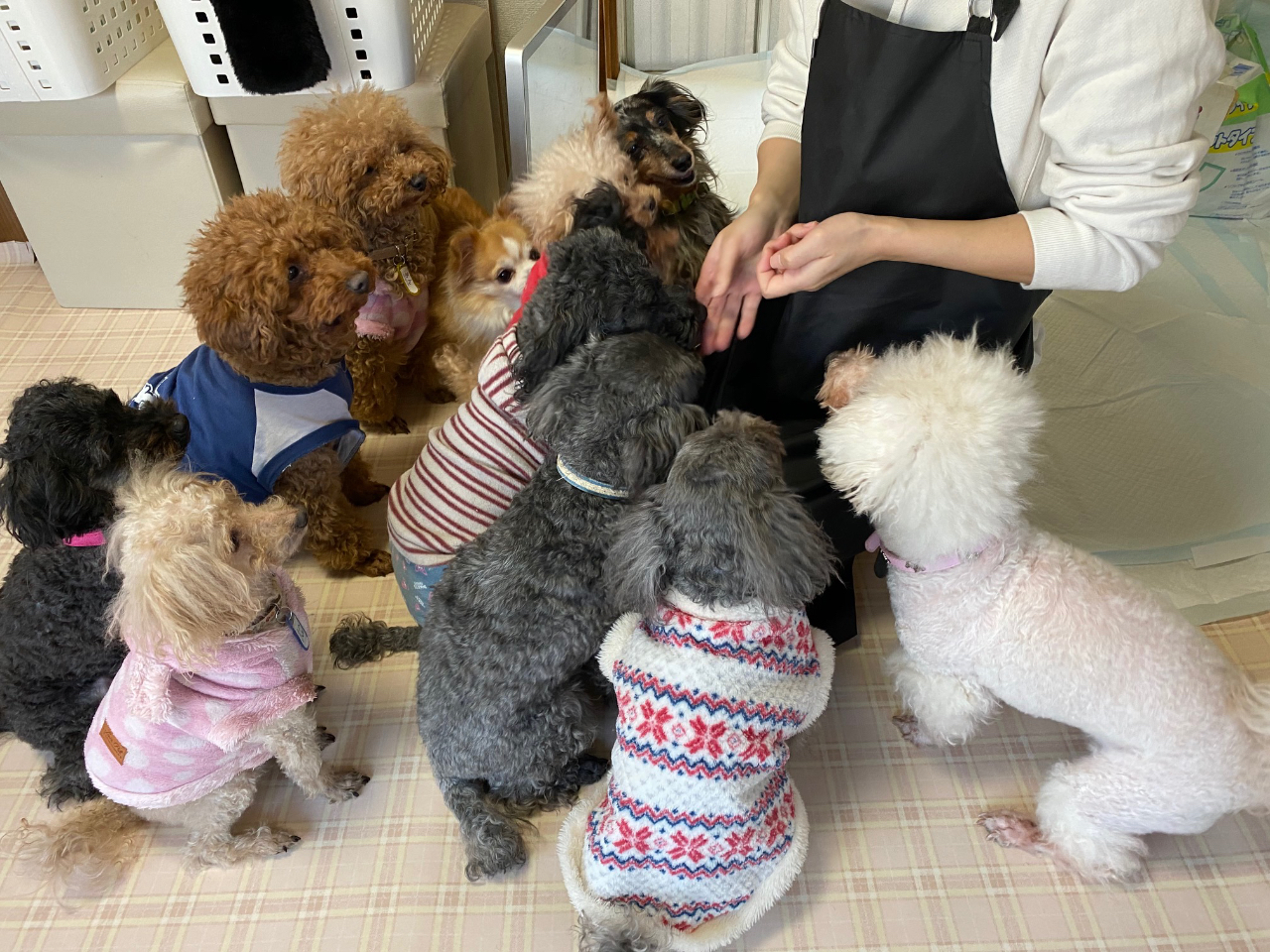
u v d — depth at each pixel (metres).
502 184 3.37
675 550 1.29
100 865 1.53
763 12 2.90
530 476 1.73
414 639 1.88
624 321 1.47
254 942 1.51
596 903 1.33
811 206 1.50
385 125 2.07
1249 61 2.04
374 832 1.65
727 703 1.28
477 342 2.37
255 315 1.70
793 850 1.40
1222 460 2.16
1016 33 1.24
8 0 2.13
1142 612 1.35
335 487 2.06
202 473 1.58
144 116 2.43
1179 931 1.48
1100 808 1.40
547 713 1.50
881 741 1.76
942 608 1.40
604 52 2.83
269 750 1.52
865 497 1.26
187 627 1.25
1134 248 1.29
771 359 1.73
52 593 1.51
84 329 2.79
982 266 1.32
